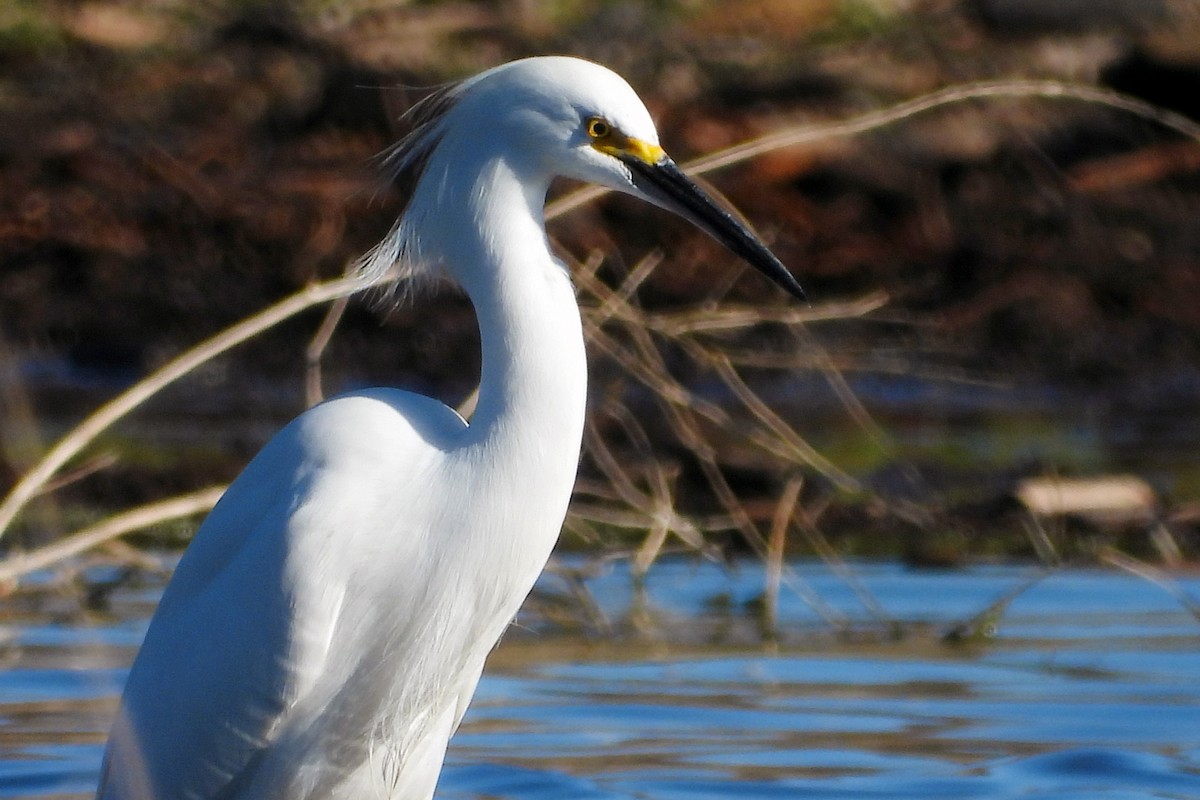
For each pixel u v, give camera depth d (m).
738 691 9.41
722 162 10.05
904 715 8.95
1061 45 24.19
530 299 6.60
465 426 6.93
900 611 11.09
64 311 19.38
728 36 25.48
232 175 21.45
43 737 8.51
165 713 6.68
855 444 15.70
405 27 24.95
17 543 12.26
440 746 7.22
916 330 19.45
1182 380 18.77
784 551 12.71
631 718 8.93
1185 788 7.86
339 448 6.63
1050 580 11.91
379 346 18.83
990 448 15.59
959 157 21.72
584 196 9.81
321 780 6.88
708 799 7.68
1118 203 21.52
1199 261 20.77
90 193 21.02
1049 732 8.68
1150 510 13.30
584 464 13.98
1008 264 20.50
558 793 7.79
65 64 24.16
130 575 11.27
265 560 6.52
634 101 6.85
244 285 19.78
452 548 6.61
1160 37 23.38
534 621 11.04
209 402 17.47
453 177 6.71
